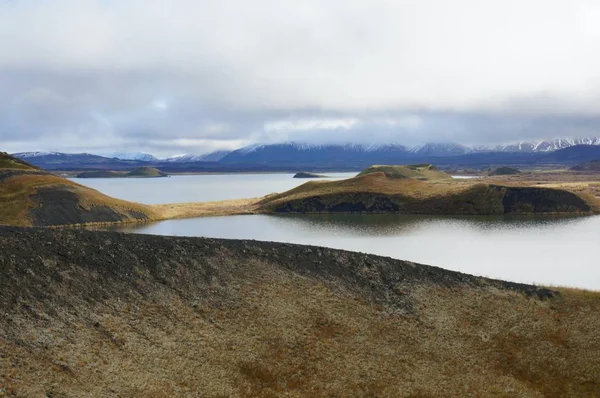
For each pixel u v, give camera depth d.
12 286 33.59
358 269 48.56
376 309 43.47
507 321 44.00
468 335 41.88
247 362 34.69
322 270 47.31
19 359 28.41
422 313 43.88
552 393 36.62
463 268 76.38
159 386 30.28
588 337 42.25
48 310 32.97
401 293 46.12
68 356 30.02
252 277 44.03
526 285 50.91
